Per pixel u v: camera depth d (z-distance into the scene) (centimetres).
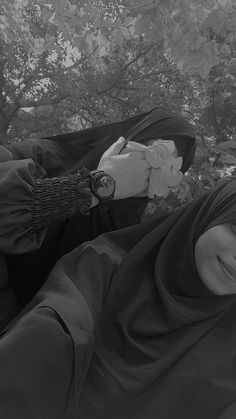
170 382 57
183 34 107
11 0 150
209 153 196
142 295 60
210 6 111
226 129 260
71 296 54
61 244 68
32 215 56
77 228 68
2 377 48
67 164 69
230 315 63
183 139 68
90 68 256
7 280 62
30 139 70
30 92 255
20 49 235
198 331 60
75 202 57
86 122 282
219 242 59
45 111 264
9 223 54
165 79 259
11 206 55
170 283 63
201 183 203
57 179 58
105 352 56
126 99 268
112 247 63
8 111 262
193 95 257
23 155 66
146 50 234
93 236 69
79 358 50
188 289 62
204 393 58
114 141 70
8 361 48
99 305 57
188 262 62
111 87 259
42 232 58
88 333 52
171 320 59
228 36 114
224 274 59
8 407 48
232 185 62
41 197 56
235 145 193
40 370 49
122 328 58
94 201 59
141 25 107
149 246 62
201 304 62
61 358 50
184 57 111
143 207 71
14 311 60
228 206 60
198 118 263
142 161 61
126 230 65
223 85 239
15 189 55
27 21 163
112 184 59
